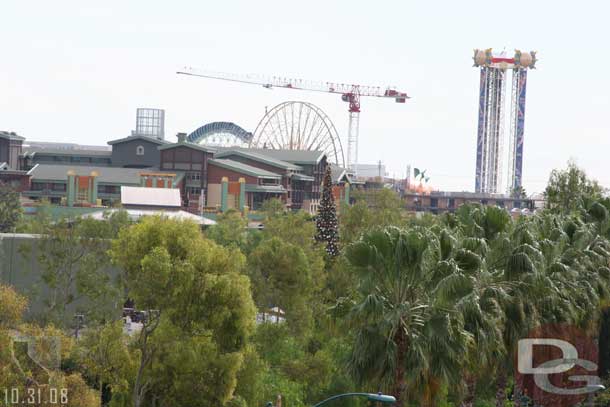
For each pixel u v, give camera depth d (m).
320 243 140.75
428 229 63.56
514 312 67.81
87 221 84.62
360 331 59.78
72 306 88.06
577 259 81.81
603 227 99.75
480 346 61.16
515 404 77.31
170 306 63.59
